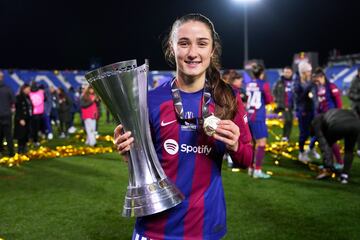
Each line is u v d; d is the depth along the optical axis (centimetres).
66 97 1480
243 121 224
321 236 478
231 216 549
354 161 924
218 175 223
